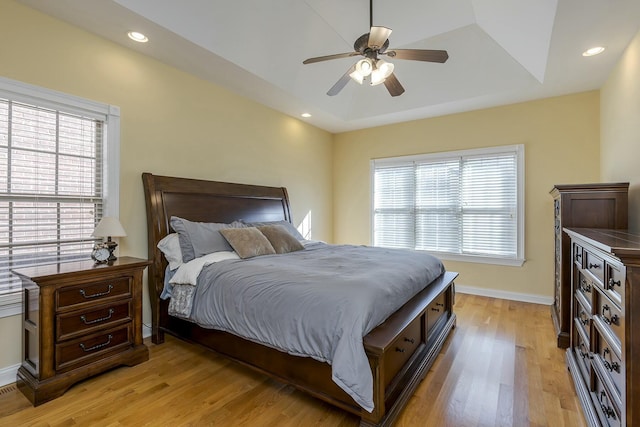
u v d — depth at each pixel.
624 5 2.05
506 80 3.49
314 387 1.79
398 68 3.75
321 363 1.77
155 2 2.26
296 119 4.79
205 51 2.81
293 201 4.74
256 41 2.94
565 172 3.75
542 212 3.89
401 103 4.26
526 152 3.97
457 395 1.97
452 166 4.52
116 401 1.91
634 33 2.39
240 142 3.87
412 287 2.28
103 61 2.61
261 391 2.02
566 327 2.63
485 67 3.42
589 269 1.84
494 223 4.21
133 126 2.83
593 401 1.67
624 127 2.70
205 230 2.88
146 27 2.44
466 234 4.41
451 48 3.28
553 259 3.83
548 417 1.76
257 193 3.96
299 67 3.50
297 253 3.15
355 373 1.51
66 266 2.21
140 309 2.43
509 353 2.54
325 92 4.09
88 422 1.72
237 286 2.14
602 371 1.53
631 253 1.13
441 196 4.62
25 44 2.19
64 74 2.38
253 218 3.82
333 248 3.55
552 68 3.03
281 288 1.94
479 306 3.80
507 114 4.08
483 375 2.21
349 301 1.68
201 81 3.41
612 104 3.07
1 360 2.10
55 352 1.97
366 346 1.56
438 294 2.48
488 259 4.23
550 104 3.83
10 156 2.18
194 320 2.35
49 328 1.94
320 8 2.85
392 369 1.81
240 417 1.76
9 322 2.14
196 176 3.37
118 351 2.28
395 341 1.75
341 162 5.57
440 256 4.61
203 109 3.43
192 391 2.02
